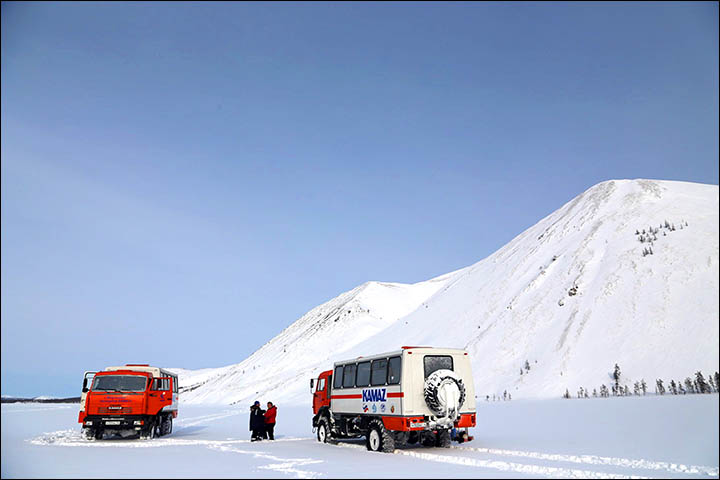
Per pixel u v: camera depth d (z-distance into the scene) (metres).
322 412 26.48
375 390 22.11
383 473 14.88
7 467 16.39
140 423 26.45
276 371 129.38
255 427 26.98
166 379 29.94
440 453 19.94
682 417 24.89
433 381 20.33
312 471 15.43
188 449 22.64
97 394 26.30
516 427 28.77
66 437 28.94
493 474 14.47
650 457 17.42
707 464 15.63
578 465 16.05
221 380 157.00
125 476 14.45
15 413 70.25
